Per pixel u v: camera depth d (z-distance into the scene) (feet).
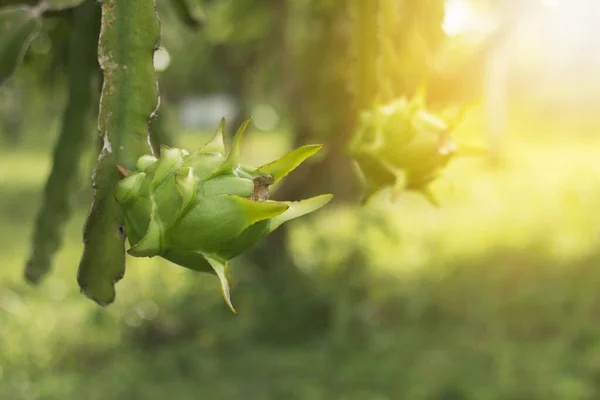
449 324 23.82
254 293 24.07
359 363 20.67
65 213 6.44
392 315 24.62
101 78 5.79
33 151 79.87
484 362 20.42
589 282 25.70
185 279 25.76
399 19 5.99
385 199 27.50
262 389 19.40
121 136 4.05
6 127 48.11
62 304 23.49
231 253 3.45
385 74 5.80
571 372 19.54
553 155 62.59
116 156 4.02
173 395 18.84
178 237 3.38
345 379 19.75
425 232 34.30
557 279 26.53
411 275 27.71
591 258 28.09
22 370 19.20
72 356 20.76
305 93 18.13
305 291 24.08
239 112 26.32
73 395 18.44
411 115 4.71
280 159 3.57
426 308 24.64
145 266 26.96
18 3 5.28
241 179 3.44
